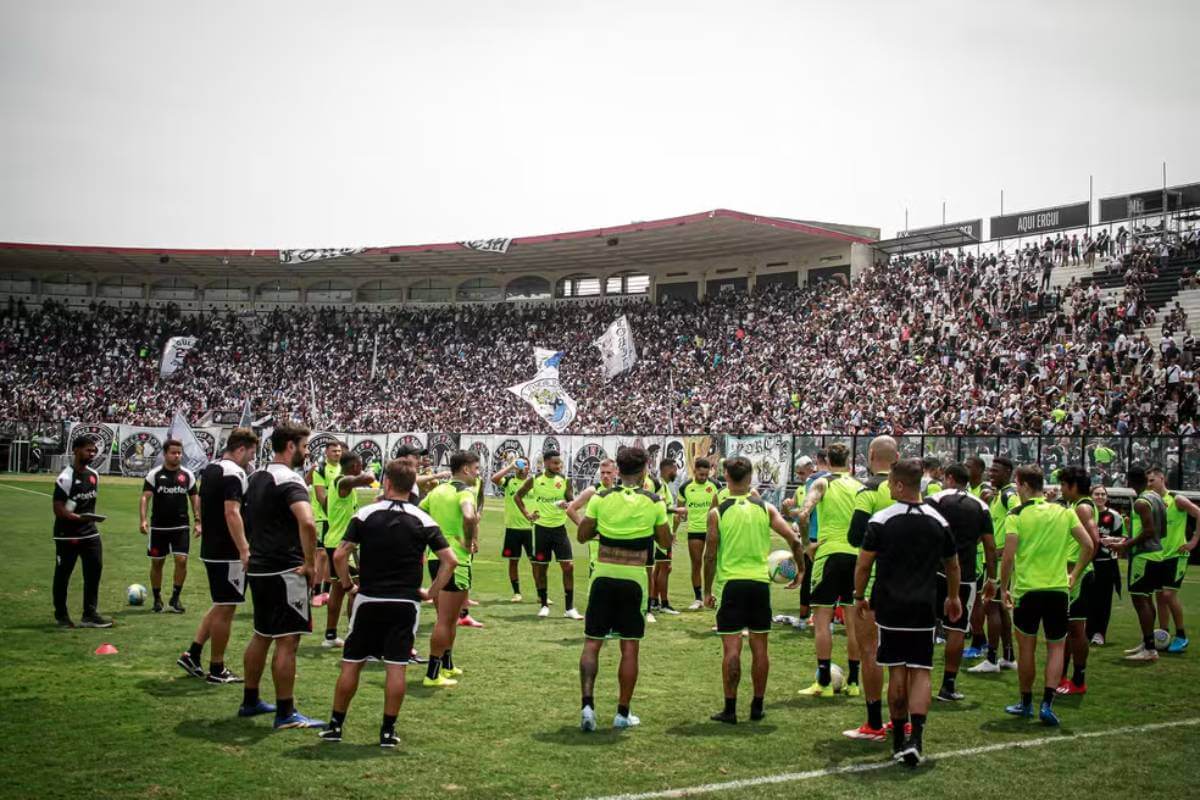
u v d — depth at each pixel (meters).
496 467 42.53
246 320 65.62
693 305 52.09
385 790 6.15
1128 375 30.39
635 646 7.94
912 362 36.44
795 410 37.25
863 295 42.56
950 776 6.73
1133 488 11.66
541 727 7.79
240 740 7.19
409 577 7.26
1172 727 8.17
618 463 8.15
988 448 26.19
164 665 9.70
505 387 51.97
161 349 62.03
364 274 65.38
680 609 14.52
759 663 8.22
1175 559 11.58
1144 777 6.75
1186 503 11.56
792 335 44.00
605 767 6.74
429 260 59.97
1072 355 32.50
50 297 67.50
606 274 60.41
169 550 13.00
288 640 7.60
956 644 9.18
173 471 13.00
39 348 61.38
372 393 55.53
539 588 13.77
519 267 61.50
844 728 7.98
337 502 12.30
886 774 6.74
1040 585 8.40
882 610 7.17
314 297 67.62
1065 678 10.01
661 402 44.47
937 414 31.98
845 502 9.36
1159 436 23.17
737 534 8.19
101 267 65.56
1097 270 38.94
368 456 46.81
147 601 13.80
